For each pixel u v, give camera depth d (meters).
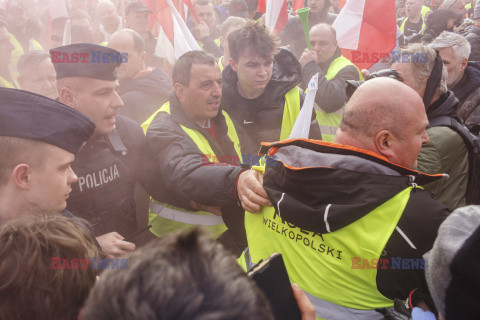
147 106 2.61
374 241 0.97
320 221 1.02
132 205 1.81
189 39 3.01
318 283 1.10
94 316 0.38
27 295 0.61
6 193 1.08
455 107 1.73
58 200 1.15
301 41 4.23
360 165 0.99
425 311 0.94
